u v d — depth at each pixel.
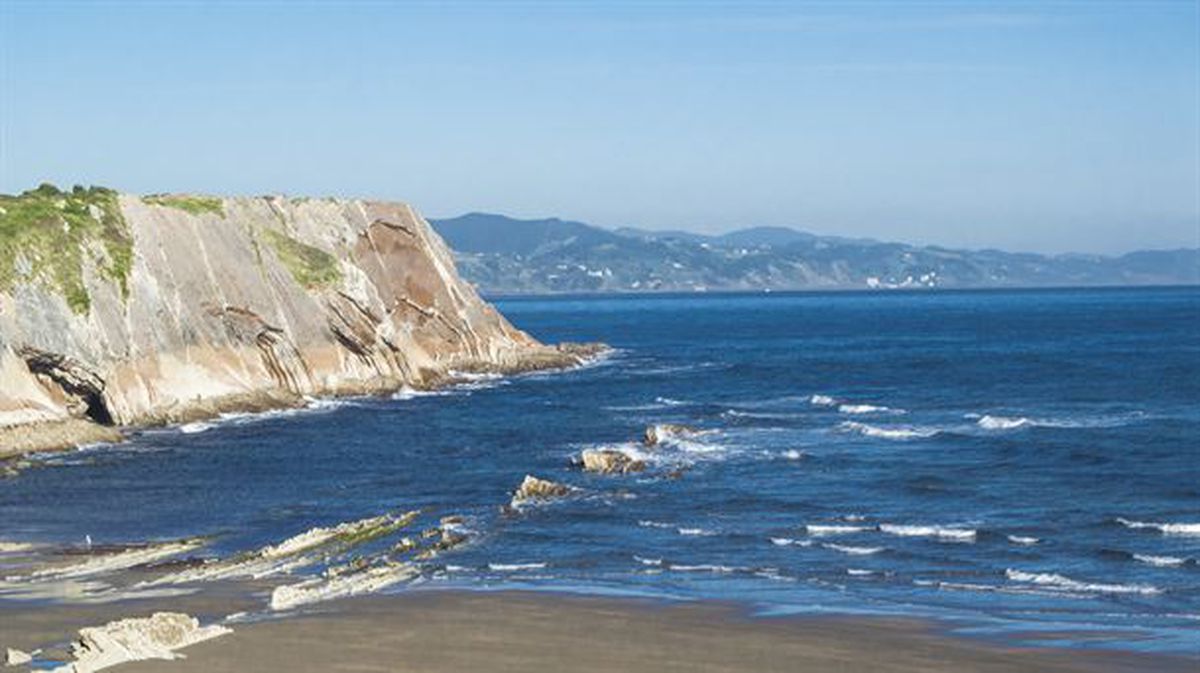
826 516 55.62
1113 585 43.34
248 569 46.34
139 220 98.25
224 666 33.22
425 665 33.75
